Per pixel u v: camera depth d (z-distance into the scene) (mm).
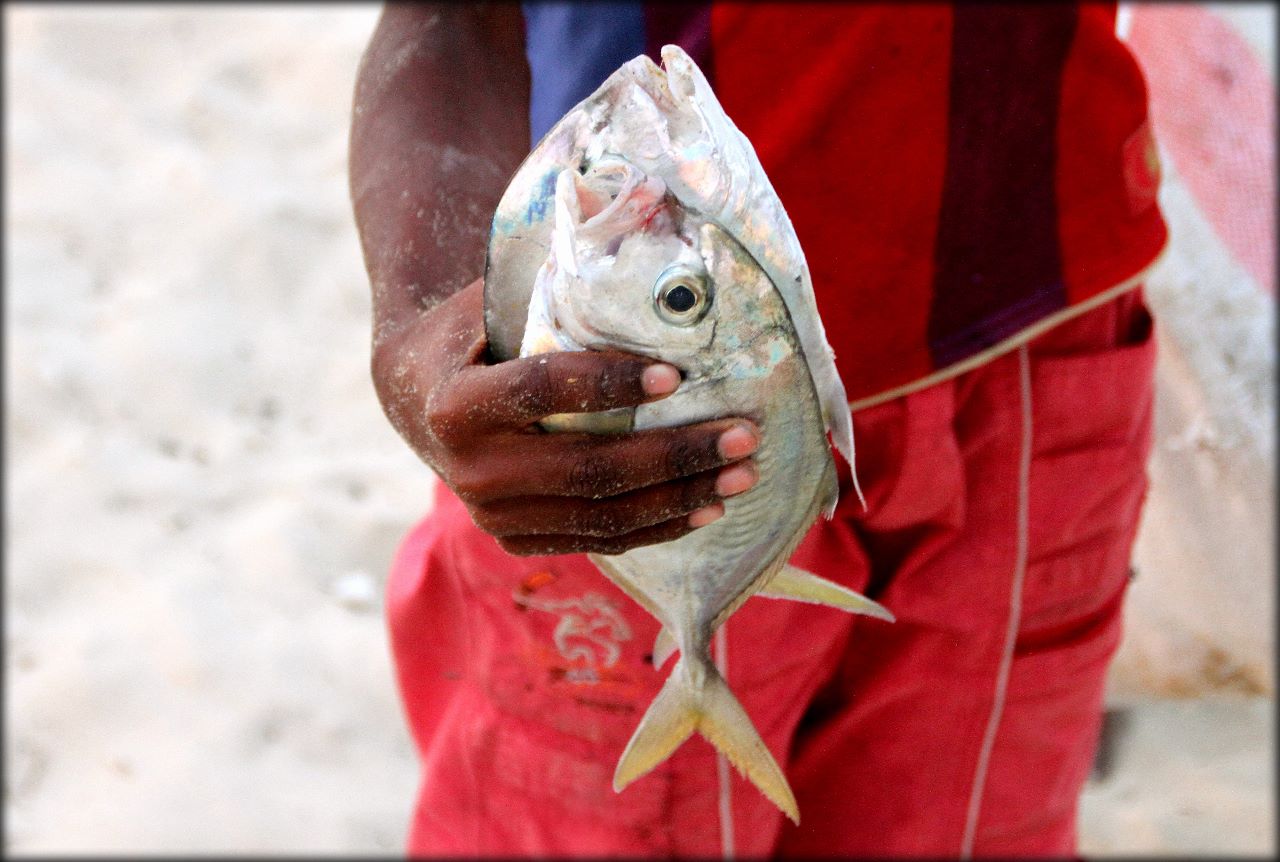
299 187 4172
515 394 960
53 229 3994
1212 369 2645
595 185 933
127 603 3033
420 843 1891
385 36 1477
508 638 1626
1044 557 1612
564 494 1004
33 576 3084
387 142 1400
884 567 1640
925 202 1450
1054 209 1467
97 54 4586
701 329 948
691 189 919
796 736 1769
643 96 924
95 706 2816
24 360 3576
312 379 3650
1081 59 1453
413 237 1330
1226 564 2635
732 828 1693
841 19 1437
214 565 3129
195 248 3957
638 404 952
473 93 1438
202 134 4352
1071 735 1742
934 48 1437
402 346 1225
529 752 1685
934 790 1734
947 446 1516
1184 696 2766
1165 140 2836
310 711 2842
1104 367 1552
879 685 1684
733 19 1443
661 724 1127
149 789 2676
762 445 1002
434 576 1713
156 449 3430
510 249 1004
